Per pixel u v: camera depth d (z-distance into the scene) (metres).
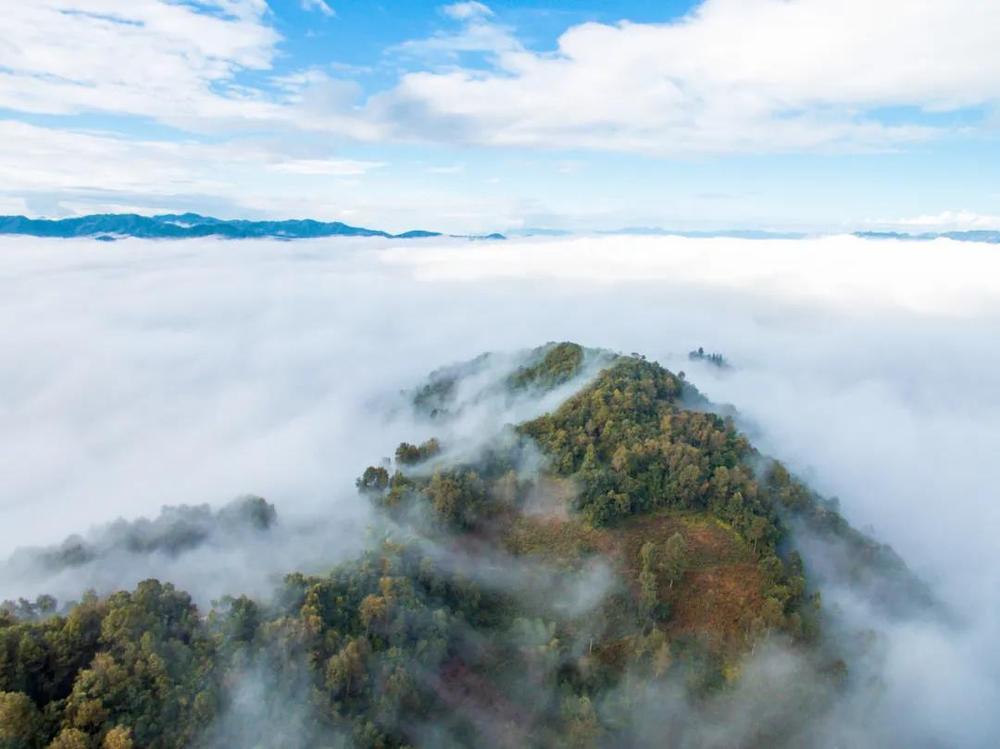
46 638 70.62
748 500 110.00
